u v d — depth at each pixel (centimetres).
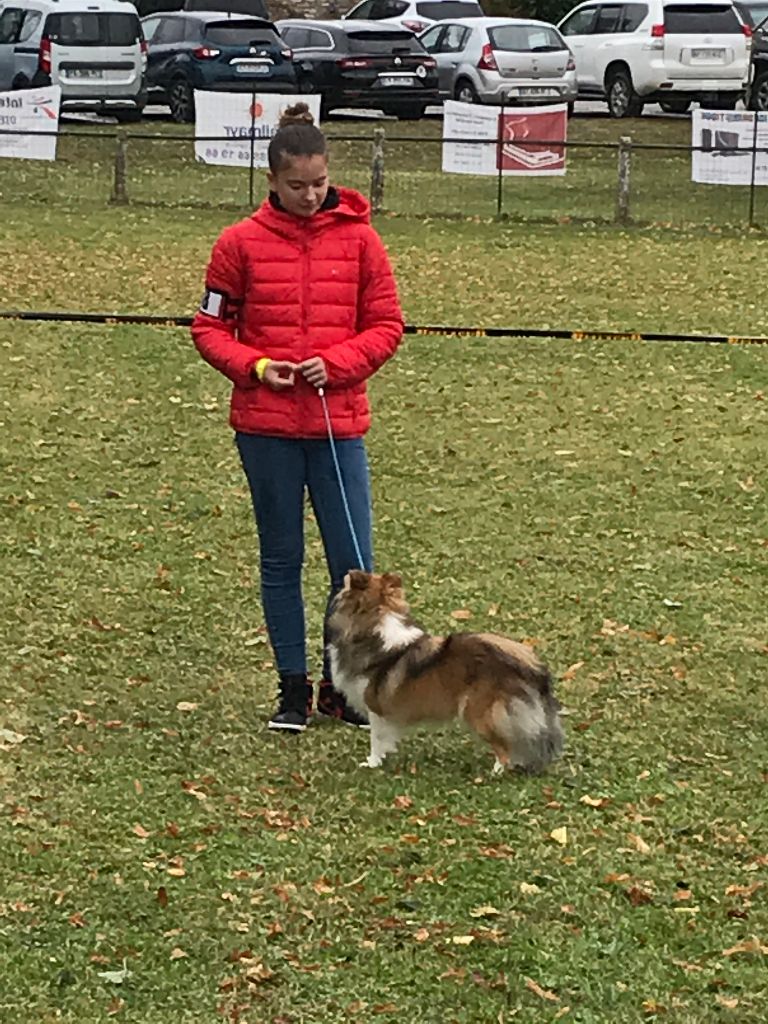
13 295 1628
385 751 624
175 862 543
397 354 1416
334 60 3081
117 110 3041
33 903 516
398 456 1104
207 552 897
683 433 1177
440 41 3225
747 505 1003
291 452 634
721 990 470
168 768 621
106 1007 459
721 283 1775
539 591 838
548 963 481
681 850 555
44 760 627
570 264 1880
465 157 2288
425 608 809
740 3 3334
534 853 551
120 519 954
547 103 3142
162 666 732
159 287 1694
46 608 805
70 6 2955
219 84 3012
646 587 847
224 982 471
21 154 2364
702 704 691
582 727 661
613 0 3197
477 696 605
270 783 609
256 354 621
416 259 1886
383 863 543
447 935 497
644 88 3106
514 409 1241
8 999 462
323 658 706
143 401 1245
